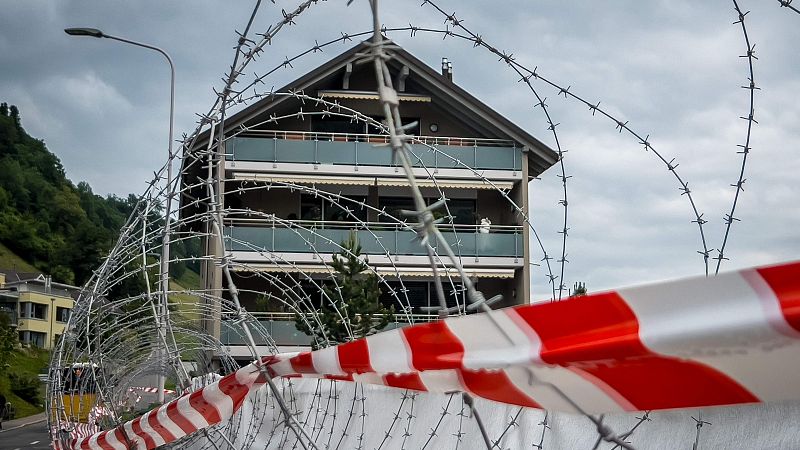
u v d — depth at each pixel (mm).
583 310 2768
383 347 3756
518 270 23672
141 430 7426
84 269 96062
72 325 10141
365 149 23969
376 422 9305
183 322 12188
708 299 2441
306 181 23766
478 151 23547
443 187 24141
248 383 5895
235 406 6207
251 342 5684
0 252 95062
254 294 23141
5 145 115062
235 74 5297
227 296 22984
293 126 24641
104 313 10219
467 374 3545
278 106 23734
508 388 3352
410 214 3359
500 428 7086
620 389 2955
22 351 73250
